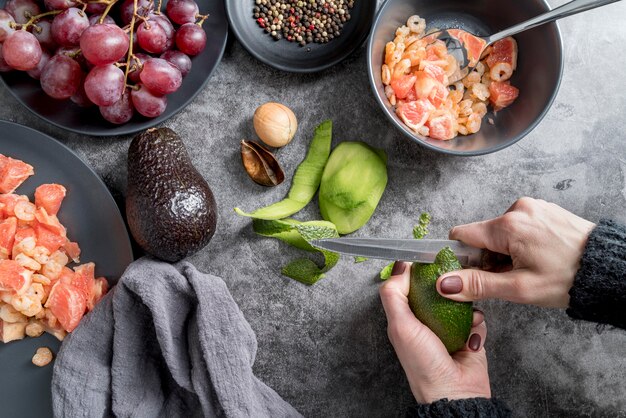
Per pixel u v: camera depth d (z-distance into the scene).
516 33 0.67
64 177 0.67
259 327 0.70
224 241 0.70
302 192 0.70
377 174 0.69
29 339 0.67
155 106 0.65
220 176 0.70
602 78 0.71
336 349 0.70
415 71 0.68
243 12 0.70
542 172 0.71
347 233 0.70
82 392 0.64
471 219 0.71
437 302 0.60
